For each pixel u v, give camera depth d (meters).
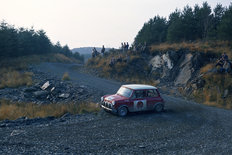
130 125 8.23
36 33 55.28
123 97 10.06
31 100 14.09
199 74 18.64
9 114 9.59
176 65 22.08
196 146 6.24
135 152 5.57
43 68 29.19
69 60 55.84
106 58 30.20
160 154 5.51
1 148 5.36
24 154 5.06
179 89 18.44
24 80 19.39
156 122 8.85
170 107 12.24
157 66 23.94
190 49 22.23
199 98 15.79
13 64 29.52
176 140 6.70
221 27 24.08
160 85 20.47
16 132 6.76
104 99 10.28
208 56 20.88
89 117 9.30
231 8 25.58
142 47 28.20
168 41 29.44
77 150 5.52
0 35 35.72
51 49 60.66
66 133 6.88
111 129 7.58
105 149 5.68
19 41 45.75
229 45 22.67
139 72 24.33
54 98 14.67
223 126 8.67
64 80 19.98
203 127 8.38
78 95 14.81
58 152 5.30
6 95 14.95
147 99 10.37
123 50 29.89
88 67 30.88
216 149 6.07
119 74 24.16
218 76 16.64
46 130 7.13
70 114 9.79
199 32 28.50
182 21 29.00
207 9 27.75
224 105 13.98
